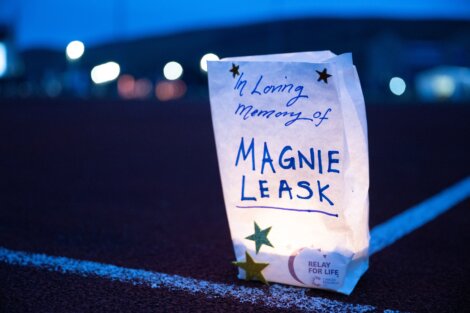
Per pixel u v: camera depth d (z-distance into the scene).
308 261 0.81
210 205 1.34
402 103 7.49
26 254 0.95
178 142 2.71
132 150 2.39
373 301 0.79
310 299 0.78
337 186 0.78
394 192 1.53
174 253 0.97
